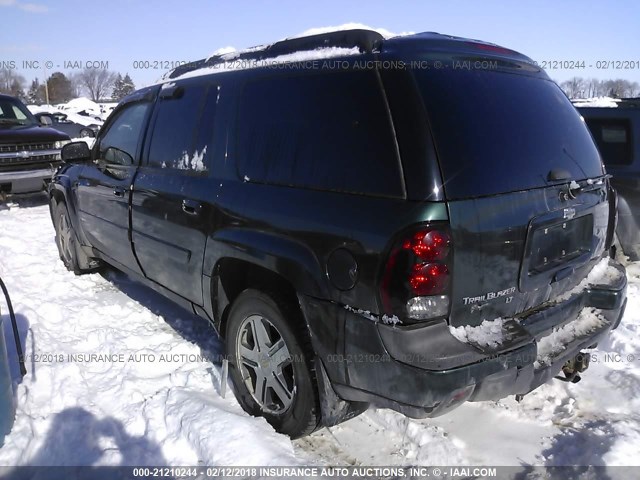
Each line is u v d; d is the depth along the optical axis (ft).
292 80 9.46
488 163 7.97
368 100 8.19
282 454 9.33
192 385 11.76
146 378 12.09
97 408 10.96
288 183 9.14
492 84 8.84
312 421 9.27
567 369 10.34
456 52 8.78
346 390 8.57
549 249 8.93
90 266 18.58
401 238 7.34
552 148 9.21
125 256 14.62
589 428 10.13
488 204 7.77
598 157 10.77
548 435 10.02
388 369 7.66
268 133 9.70
